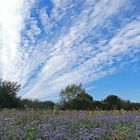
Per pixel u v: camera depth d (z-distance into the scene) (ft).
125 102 137.59
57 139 39.81
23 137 40.27
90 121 51.06
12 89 132.46
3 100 127.44
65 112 64.80
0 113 60.59
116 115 59.21
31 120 51.39
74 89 179.01
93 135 40.40
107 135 41.45
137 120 52.60
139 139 40.04
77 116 56.90
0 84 133.39
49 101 114.83
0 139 39.83
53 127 45.78
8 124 46.57
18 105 128.57
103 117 55.11
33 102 112.37
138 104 136.36
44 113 61.11
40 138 39.17
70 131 43.11
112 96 138.21
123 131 42.80
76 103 132.67
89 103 134.92
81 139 39.58
